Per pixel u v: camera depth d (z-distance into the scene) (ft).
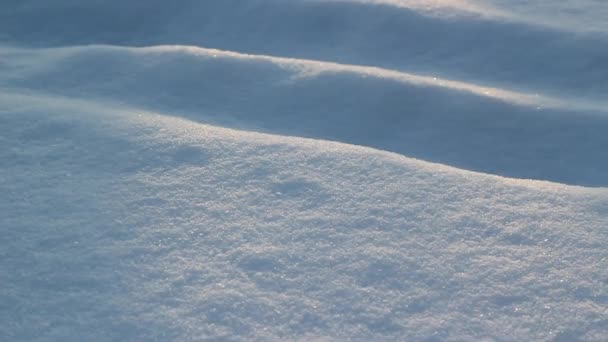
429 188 6.31
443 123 8.54
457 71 9.65
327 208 5.97
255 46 10.50
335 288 5.00
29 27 10.94
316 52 10.27
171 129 7.42
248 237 5.58
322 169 6.61
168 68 9.29
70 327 4.65
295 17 10.82
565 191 6.37
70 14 11.20
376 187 6.31
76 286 5.03
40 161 6.77
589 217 5.91
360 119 8.62
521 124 8.42
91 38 10.80
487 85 9.29
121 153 6.92
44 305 4.84
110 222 5.80
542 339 4.57
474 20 10.46
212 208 5.98
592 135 8.16
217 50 9.73
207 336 4.57
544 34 10.05
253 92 9.00
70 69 9.22
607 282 5.08
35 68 9.25
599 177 7.57
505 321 4.72
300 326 4.66
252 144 7.11
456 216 5.88
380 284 5.05
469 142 8.25
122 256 5.36
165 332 4.61
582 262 5.30
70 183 6.40
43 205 6.03
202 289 4.99
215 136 7.29
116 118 7.69
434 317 4.75
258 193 6.20
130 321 4.70
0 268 5.20
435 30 10.38
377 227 5.70
